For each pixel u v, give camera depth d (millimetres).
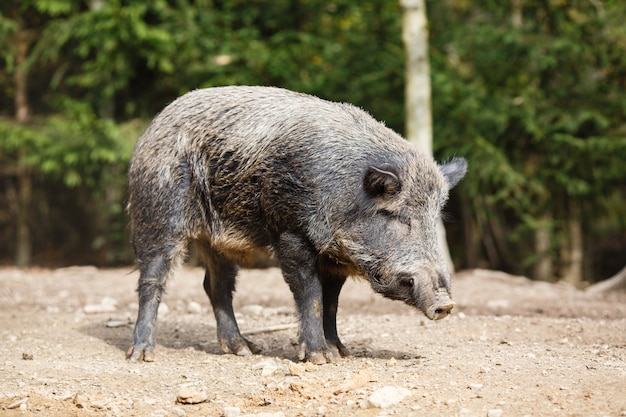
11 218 25281
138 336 8352
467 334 9438
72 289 14438
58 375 7539
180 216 8359
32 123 21656
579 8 20719
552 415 5727
